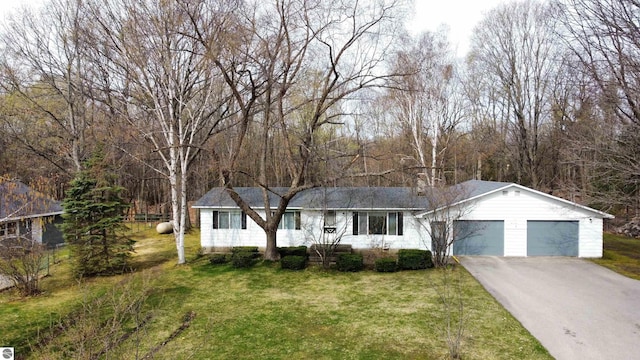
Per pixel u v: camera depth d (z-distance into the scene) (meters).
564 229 18.80
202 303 12.62
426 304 12.23
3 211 15.52
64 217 15.78
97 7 18.50
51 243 21.55
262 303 12.61
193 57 19.61
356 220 20.78
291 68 21.53
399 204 20.38
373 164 29.88
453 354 8.55
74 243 15.75
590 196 18.41
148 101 20.95
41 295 13.52
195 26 14.56
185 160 18.44
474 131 38.28
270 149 32.97
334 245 18.27
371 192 21.89
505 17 32.47
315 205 20.45
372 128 34.03
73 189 15.81
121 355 8.00
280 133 33.12
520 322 10.55
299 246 20.16
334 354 8.89
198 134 29.25
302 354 8.91
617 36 15.35
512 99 33.03
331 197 21.33
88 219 15.98
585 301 12.25
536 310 11.48
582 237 18.61
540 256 18.91
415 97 27.22
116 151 25.12
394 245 20.55
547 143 33.22
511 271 16.12
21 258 13.70
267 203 19.00
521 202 18.91
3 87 23.75
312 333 10.11
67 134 27.55
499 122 38.81
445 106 30.45
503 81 33.09
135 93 22.92
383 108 31.91
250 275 16.22
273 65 17.08
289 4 15.78
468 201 19.00
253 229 21.41
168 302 12.70
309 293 13.70
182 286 14.62
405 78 19.16
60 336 9.88
